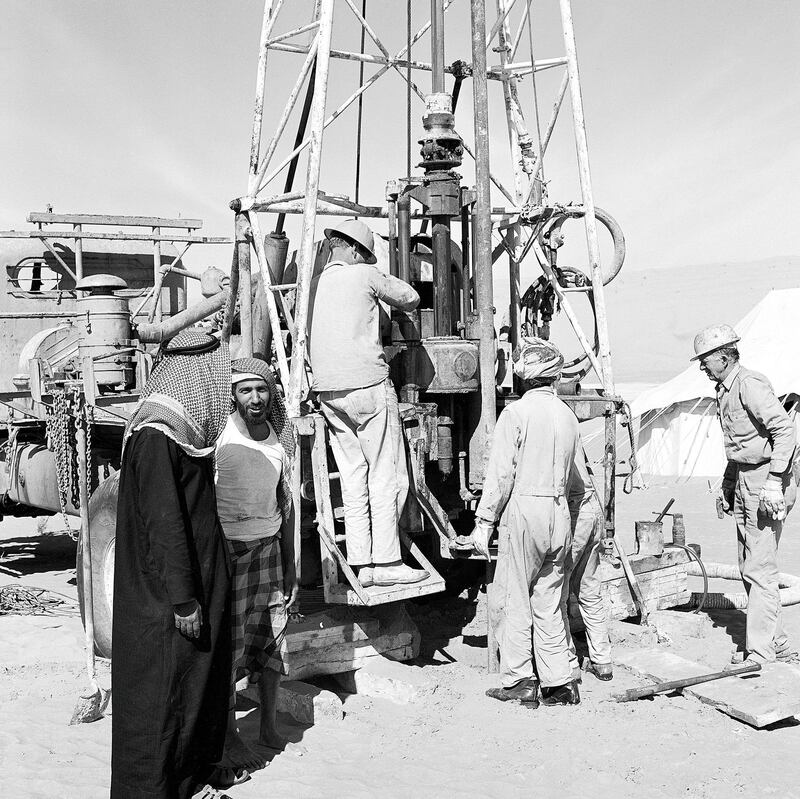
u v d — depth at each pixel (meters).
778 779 4.48
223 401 4.43
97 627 6.54
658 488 16.67
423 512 6.51
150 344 9.45
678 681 5.63
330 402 5.89
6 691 6.01
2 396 9.57
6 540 12.55
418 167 6.86
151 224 11.04
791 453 5.87
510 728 5.16
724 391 6.16
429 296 7.39
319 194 7.04
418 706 5.55
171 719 4.14
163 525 4.11
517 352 5.71
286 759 4.82
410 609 7.53
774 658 6.05
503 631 5.59
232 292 7.26
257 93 7.44
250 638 4.93
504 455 5.50
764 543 6.04
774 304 19.55
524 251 7.82
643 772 4.57
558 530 5.49
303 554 6.73
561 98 7.91
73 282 10.89
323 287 5.99
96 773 4.68
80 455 5.80
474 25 6.29
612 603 7.02
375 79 8.57
